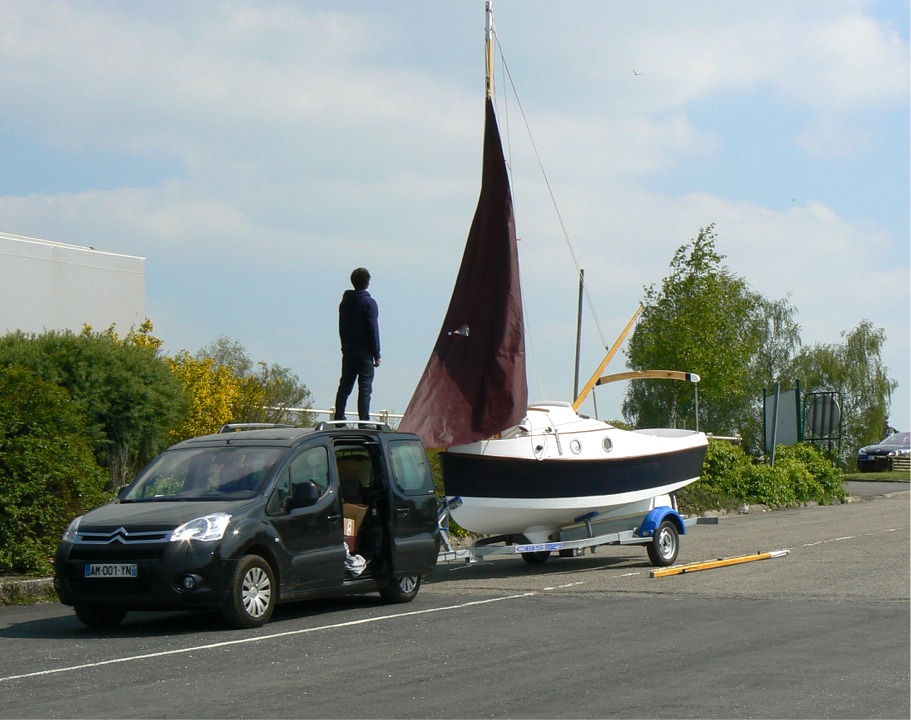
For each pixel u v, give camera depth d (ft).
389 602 42.52
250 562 35.53
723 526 80.02
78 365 54.75
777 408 111.65
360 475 44.01
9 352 53.42
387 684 26.25
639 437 56.03
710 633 33.55
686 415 138.72
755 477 99.25
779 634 33.19
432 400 50.96
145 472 39.17
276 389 80.43
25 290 82.48
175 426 59.57
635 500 54.85
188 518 34.88
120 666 28.68
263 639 33.04
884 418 233.35
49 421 49.52
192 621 37.45
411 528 43.01
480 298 52.49
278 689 25.68
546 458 50.88
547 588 46.34
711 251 119.24
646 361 121.70
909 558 53.98
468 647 31.50
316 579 38.06
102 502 50.49
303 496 37.14
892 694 24.91
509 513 50.37
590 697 24.76
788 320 246.47
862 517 83.92
